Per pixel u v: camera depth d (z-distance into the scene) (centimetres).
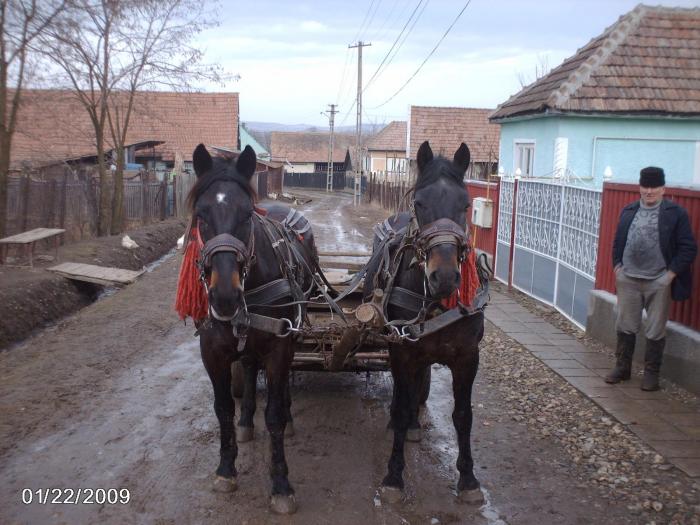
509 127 1371
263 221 437
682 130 1110
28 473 437
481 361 687
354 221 2598
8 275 980
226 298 333
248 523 379
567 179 945
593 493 411
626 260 575
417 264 378
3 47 1084
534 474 440
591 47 1223
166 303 981
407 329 390
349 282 612
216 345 389
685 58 1152
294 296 421
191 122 3541
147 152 3156
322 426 529
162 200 2041
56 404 562
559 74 1227
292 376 648
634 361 655
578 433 499
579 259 811
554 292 898
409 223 408
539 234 954
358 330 431
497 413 549
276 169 4553
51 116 1538
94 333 805
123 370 663
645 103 1080
